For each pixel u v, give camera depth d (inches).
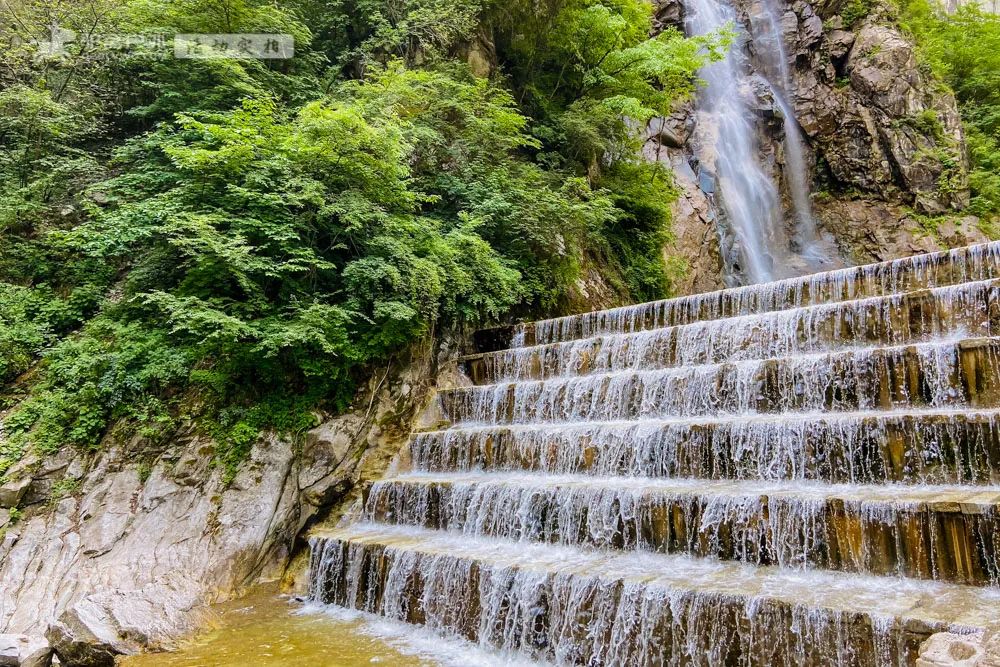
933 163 1017.5
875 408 304.2
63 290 467.8
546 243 576.7
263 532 375.6
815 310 378.0
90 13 569.0
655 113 787.4
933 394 289.4
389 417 445.1
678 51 786.8
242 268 401.7
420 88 564.7
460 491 354.0
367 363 453.1
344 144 437.1
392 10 661.9
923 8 1238.9
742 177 1046.4
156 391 406.6
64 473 367.2
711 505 267.3
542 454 371.2
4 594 307.9
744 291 475.8
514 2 698.2
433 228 503.2
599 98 791.7
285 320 421.4
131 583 323.9
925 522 220.2
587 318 522.3
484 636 272.7
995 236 957.8
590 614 243.9
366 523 395.5
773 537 250.4
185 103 538.0
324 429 415.8
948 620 176.4
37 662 255.6
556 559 283.6
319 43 664.4
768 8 1229.7
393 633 293.6
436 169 572.1
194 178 442.6
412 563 308.8
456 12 649.6
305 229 444.5
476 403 461.4
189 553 350.9
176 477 377.7
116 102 572.1
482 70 688.4
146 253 446.9
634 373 391.9
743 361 358.3
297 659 262.1
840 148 1101.1
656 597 230.1
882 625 184.5
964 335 326.3
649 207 795.4
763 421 297.9
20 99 511.8
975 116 1140.5
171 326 426.6
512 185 581.3
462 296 530.9
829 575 235.5
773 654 202.8
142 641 276.8
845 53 1122.7
